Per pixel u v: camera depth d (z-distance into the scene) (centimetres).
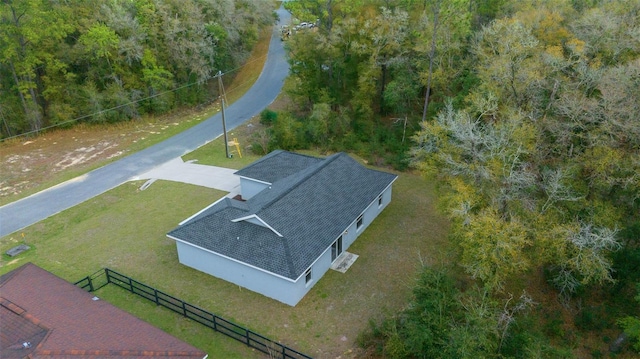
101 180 3147
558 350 1470
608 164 1789
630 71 1959
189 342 1688
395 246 2317
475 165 1842
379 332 1662
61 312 1441
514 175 1750
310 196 2245
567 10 3197
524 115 1972
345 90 4056
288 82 4003
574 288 1969
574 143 2080
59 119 4134
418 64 3369
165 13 4459
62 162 3494
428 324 1491
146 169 3334
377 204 2608
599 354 1733
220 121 4391
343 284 2017
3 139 3928
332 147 3631
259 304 1894
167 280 2056
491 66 2388
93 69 4294
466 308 1473
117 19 4144
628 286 1981
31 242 2397
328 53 3697
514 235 1614
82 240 2402
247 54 5850
